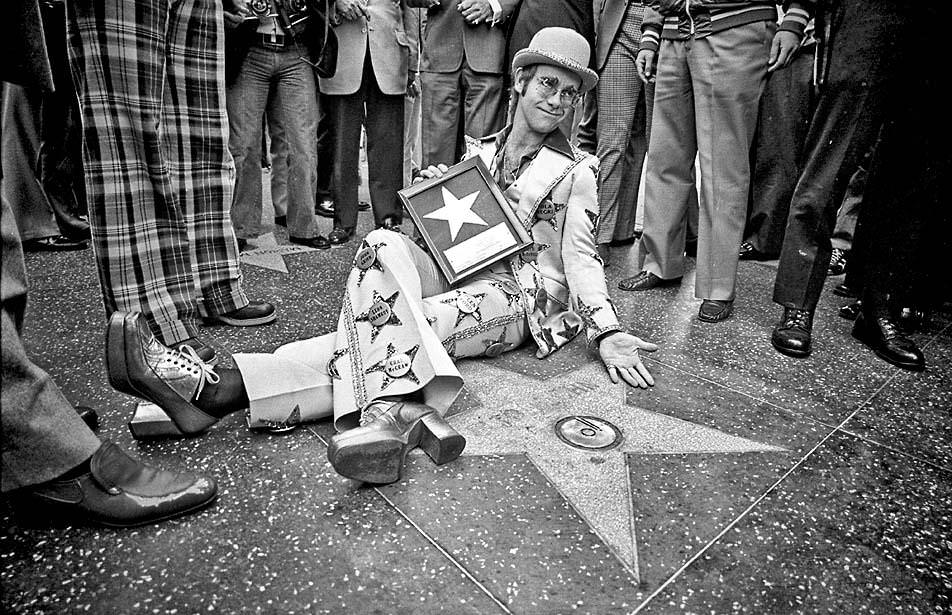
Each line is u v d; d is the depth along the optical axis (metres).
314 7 2.92
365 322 1.52
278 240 3.51
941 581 1.20
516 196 2.02
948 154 2.08
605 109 3.32
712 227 2.50
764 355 2.22
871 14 1.96
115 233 1.79
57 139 2.97
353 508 1.30
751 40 2.29
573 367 1.99
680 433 1.66
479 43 3.27
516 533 1.25
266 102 3.35
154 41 1.78
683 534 1.28
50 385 1.11
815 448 1.63
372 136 3.53
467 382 1.84
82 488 1.17
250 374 1.48
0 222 1.05
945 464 1.60
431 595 1.09
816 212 2.20
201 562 1.14
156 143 1.83
